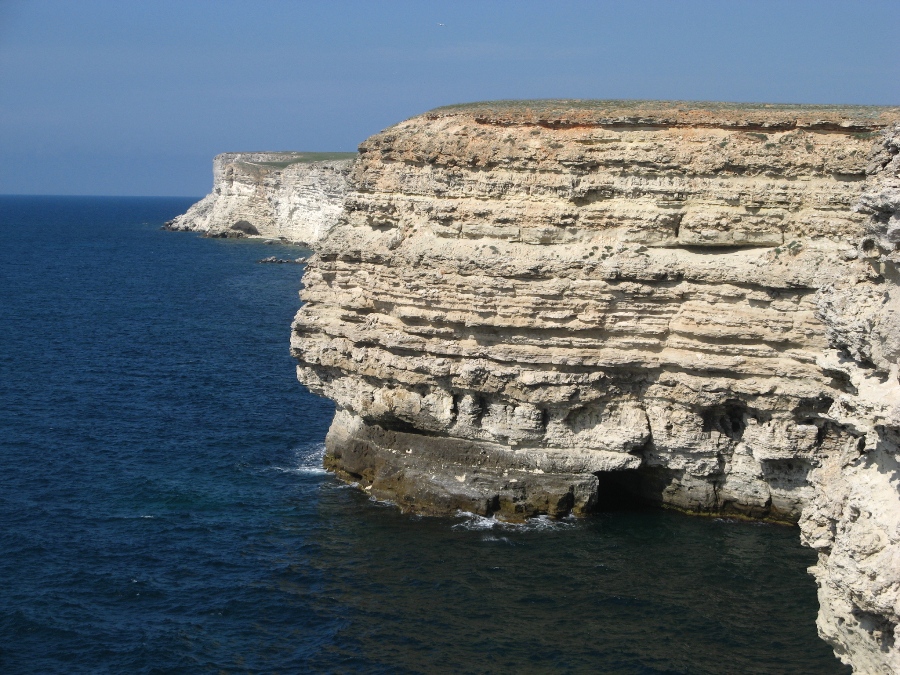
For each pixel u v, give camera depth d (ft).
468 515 117.19
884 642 60.85
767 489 114.01
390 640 88.99
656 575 101.09
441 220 120.88
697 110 112.16
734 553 106.22
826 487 70.54
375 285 124.88
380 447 128.06
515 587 98.78
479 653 86.53
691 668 83.76
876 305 65.82
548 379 114.21
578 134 114.52
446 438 122.21
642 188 112.37
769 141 108.99
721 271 108.17
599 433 116.67
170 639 89.40
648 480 120.67
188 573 103.45
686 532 112.06
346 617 93.45
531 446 118.11
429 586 99.14
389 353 123.75
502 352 115.14
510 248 116.26
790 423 108.37
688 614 93.15
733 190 109.70
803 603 95.20
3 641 88.99
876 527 60.18
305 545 110.01
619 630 90.27
